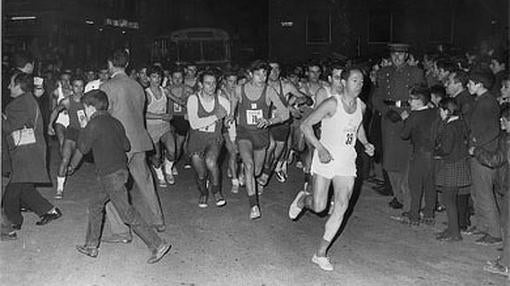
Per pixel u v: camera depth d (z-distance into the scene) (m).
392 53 9.55
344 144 6.55
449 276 6.48
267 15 35.56
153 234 6.82
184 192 10.38
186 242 7.65
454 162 7.50
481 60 11.56
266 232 8.09
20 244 7.48
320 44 32.22
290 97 9.70
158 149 10.55
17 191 7.93
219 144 9.12
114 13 27.92
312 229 8.23
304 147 10.05
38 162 7.95
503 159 6.94
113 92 7.48
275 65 9.57
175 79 11.58
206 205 9.40
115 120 6.83
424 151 8.11
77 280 6.38
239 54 23.70
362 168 10.79
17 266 6.75
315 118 6.54
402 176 9.01
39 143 7.95
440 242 7.61
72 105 9.73
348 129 6.54
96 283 6.30
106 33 25.53
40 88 10.33
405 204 8.78
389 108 9.36
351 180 6.62
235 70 11.77
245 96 8.61
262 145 8.71
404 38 32.56
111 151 6.70
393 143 9.09
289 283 6.32
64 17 23.22
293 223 8.51
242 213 9.03
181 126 11.62
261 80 8.58
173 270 6.68
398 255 7.15
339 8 30.88
